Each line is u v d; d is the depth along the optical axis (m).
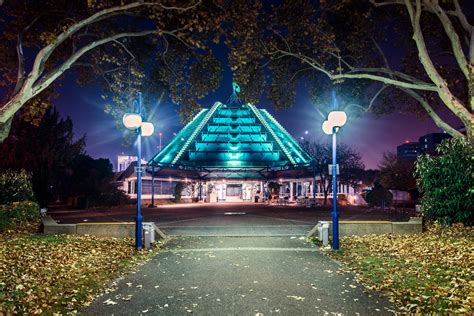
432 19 18.14
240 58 15.65
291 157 44.88
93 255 11.38
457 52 14.70
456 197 14.99
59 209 38.59
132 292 7.75
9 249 11.81
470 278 8.02
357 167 48.16
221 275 9.16
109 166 51.72
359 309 6.61
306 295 7.46
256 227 18.45
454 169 15.17
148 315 6.41
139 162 13.17
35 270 9.05
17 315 6.29
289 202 46.00
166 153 46.31
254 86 19.50
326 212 30.89
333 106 13.23
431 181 16.00
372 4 17.89
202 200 53.41
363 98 21.78
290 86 21.03
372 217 25.27
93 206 39.59
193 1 14.60
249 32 15.47
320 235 13.98
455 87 18.89
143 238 13.55
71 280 8.44
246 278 8.85
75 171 46.66
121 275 9.24
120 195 42.91
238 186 57.66
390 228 15.55
